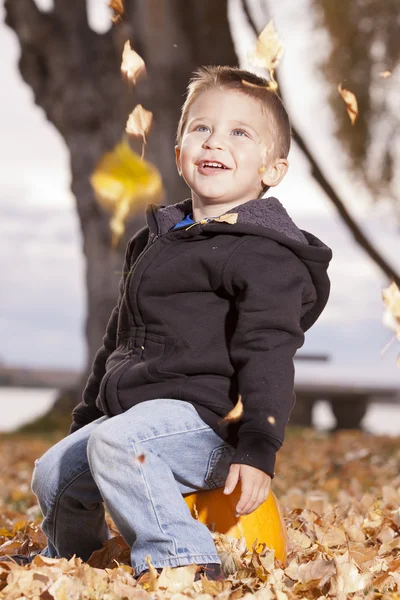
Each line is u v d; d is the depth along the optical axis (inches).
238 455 98.3
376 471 266.1
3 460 316.5
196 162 114.6
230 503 110.3
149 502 101.1
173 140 389.7
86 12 404.5
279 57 117.3
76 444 113.7
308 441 389.4
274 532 113.7
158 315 109.1
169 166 386.6
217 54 389.1
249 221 111.5
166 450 103.7
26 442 402.6
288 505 184.7
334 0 461.1
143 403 106.5
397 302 113.0
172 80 388.2
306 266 110.7
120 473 101.8
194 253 109.3
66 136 406.6
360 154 495.5
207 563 102.0
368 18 467.8
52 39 396.8
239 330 104.0
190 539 101.8
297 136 428.1
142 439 102.3
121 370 109.5
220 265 107.3
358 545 133.0
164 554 101.0
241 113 115.2
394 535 142.7
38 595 98.1
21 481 262.8
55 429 495.8
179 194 389.1
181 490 108.8
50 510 115.0
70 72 398.9
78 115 398.6
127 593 96.0
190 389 106.1
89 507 115.8
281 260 107.9
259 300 104.3
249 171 114.3
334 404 628.1
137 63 117.4
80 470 111.9
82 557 118.5
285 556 116.6
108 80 396.8
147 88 387.5
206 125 115.7
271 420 98.9
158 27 385.4
